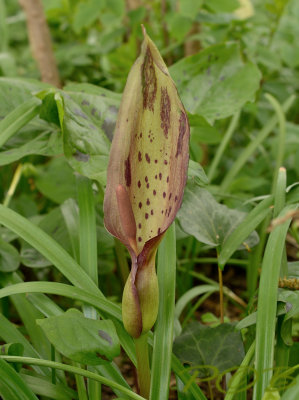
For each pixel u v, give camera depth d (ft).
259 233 2.35
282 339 1.56
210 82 2.12
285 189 1.72
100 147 1.77
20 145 1.89
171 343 1.50
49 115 1.88
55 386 1.56
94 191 2.08
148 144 1.40
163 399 1.44
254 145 2.70
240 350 1.65
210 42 3.11
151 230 1.43
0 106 1.93
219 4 2.87
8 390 1.40
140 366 1.46
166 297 1.57
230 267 3.08
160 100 1.38
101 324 1.40
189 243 2.52
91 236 1.78
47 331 1.34
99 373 1.55
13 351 1.51
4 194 3.02
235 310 2.69
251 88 2.07
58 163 2.75
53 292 1.57
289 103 2.96
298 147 3.06
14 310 2.48
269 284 1.50
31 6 3.03
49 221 2.16
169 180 1.40
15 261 1.86
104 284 2.53
